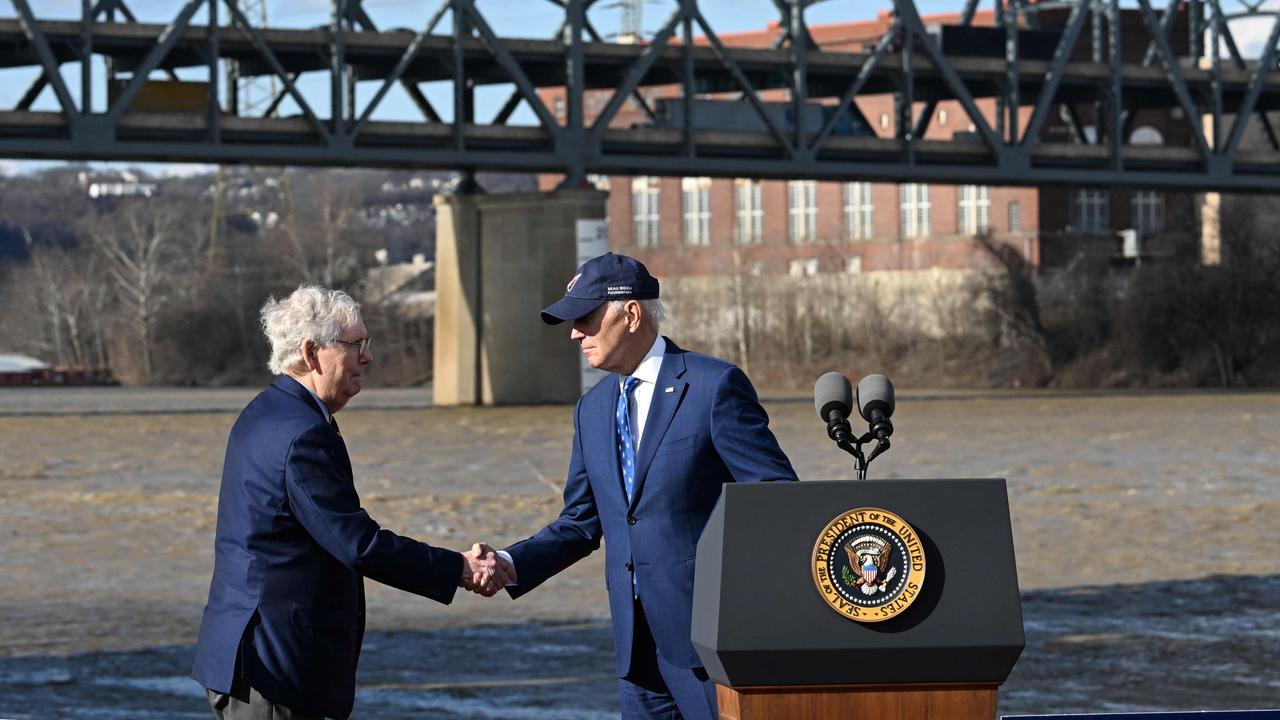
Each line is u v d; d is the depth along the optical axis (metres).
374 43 49.75
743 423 5.18
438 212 56.72
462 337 56.47
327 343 5.22
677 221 107.12
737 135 54.31
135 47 47.50
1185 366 83.94
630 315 5.30
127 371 122.50
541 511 24.55
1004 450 36.84
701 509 5.21
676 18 52.91
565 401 55.41
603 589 16.55
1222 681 11.27
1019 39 59.12
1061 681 11.33
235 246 124.25
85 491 28.00
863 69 55.47
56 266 136.88
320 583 5.15
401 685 11.27
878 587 3.71
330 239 117.69
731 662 3.71
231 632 5.07
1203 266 83.06
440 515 24.03
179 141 47.25
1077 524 22.41
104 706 10.43
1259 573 17.39
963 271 96.38
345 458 5.20
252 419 5.21
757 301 100.88
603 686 11.19
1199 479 29.41
